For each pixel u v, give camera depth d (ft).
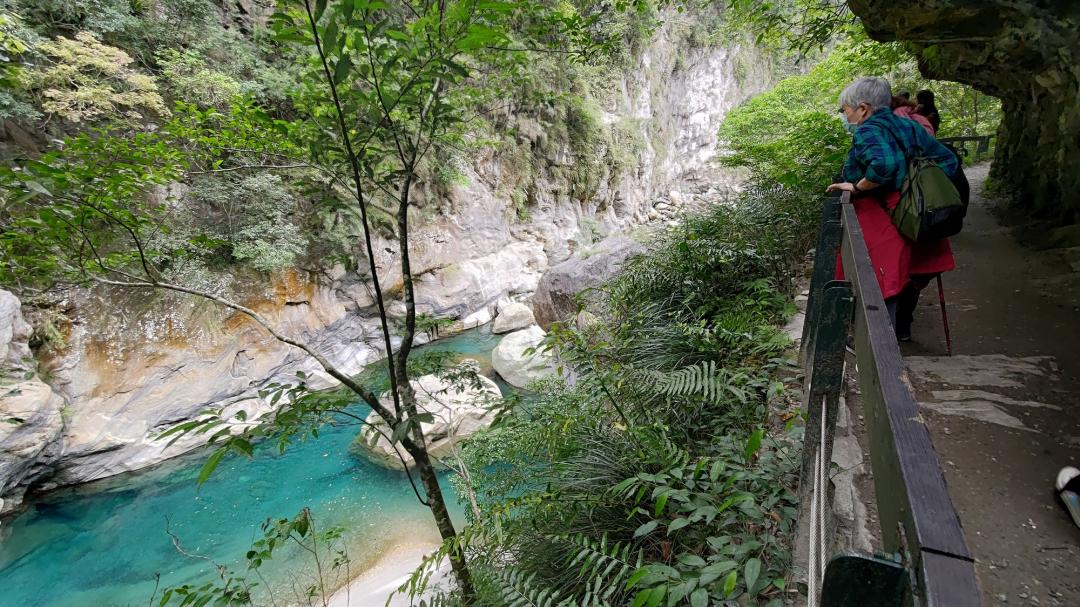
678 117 82.07
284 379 34.06
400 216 8.29
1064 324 9.52
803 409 7.44
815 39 19.19
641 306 14.20
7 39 12.25
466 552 9.26
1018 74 13.20
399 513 21.94
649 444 7.58
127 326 27.40
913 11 11.60
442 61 6.21
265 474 25.23
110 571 20.06
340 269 36.70
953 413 7.36
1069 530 5.30
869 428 2.85
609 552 6.92
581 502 7.46
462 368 10.66
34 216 6.48
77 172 6.21
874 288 3.67
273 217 31.89
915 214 6.92
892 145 7.20
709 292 14.12
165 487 25.18
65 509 23.81
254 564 9.16
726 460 7.16
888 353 2.80
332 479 24.56
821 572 3.28
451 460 16.65
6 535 22.25
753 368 9.47
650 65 72.59
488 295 48.96
